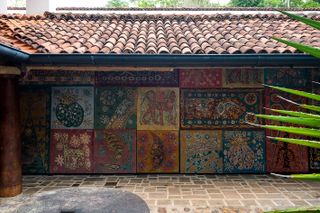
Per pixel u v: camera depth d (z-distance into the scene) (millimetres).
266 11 10117
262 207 4645
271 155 6539
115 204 2867
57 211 2711
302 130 630
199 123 6586
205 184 5859
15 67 4988
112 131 6570
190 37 6344
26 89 6562
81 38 6184
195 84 6547
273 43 5738
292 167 6527
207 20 8008
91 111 6566
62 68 5402
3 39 5219
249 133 6562
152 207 4660
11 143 5090
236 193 5324
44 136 6574
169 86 6566
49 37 6105
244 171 6566
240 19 8031
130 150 6574
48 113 6574
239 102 6562
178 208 4621
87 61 5012
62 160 6551
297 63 5133
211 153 6590
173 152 6586
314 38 6125
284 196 5156
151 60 5051
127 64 5125
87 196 3115
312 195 5203
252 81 6516
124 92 6566
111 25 7520
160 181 6066
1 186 5059
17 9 10289
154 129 6586
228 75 6539
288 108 6461
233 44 5754
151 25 7629
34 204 2898
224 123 6578
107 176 6438
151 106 6570
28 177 6355
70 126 6566
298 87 6488
